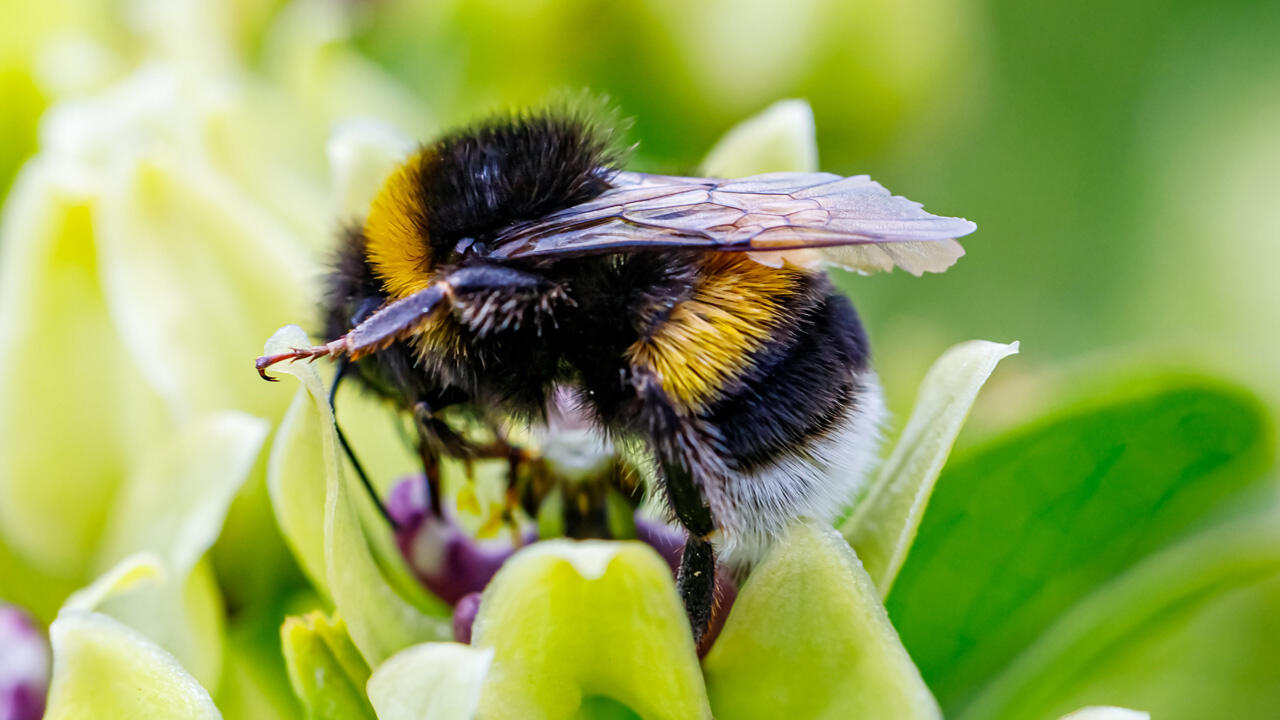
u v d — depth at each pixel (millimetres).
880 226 126
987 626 131
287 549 133
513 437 130
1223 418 130
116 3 148
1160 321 167
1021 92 167
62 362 132
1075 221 167
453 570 127
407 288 129
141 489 130
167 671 120
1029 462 131
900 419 148
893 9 148
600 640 120
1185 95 168
